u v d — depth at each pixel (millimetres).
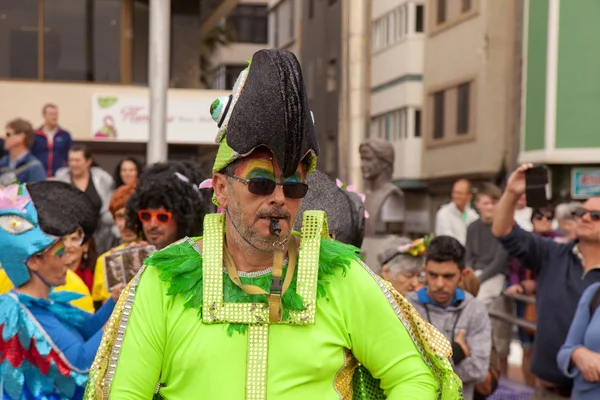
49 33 21844
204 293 2766
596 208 5984
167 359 2791
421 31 22844
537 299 6316
